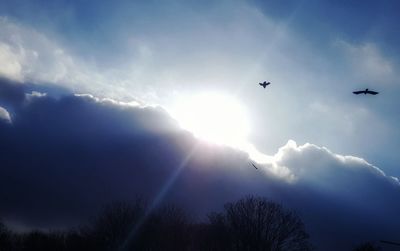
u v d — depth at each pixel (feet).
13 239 338.95
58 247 313.94
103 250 279.90
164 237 278.67
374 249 344.28
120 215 279.69
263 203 305.73
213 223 301.02
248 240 293.84
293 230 301.02
